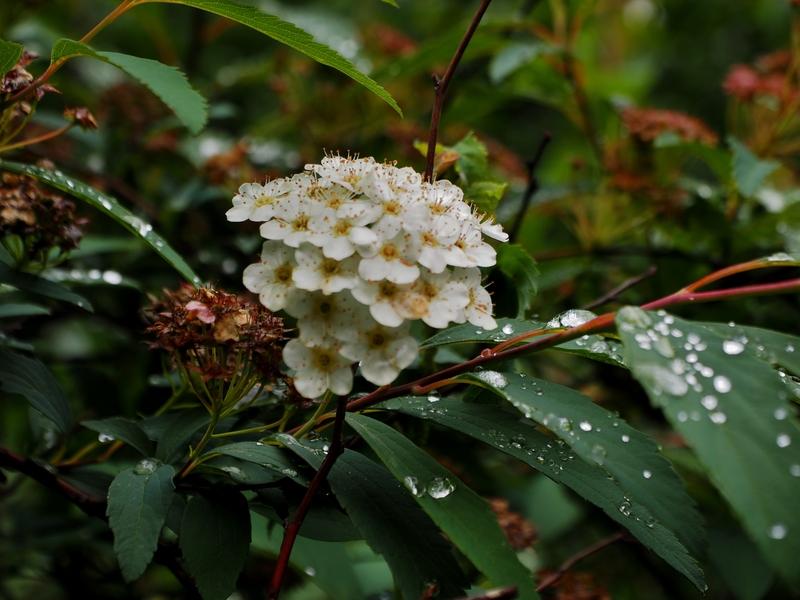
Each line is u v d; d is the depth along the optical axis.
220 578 0.25
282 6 0.67
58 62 0.27
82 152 0.55
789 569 0.22
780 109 0.47
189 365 0.27
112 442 0.32
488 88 0.48
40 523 0.39
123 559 0.25
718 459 0.23
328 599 0.48
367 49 0.54
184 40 0.67
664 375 0.24
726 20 0.81
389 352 0.25
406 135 0.48
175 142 0.50
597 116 0.49
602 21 0.77
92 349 0.51
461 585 0.25
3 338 0.30
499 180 0.36
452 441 0.35
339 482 0.26
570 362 0.48
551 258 0.44
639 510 0.26
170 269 0.43
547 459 0.26
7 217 0.29
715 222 0.43
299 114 0.52
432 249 0.25
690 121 0.45
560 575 0.33
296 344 0.25
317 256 0.25
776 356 0.25
